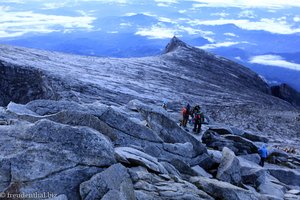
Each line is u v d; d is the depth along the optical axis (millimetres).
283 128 65750
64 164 14250
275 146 45375
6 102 53469
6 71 58156
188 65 127000
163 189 15445
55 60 85062
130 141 19938
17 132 15070
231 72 136500
